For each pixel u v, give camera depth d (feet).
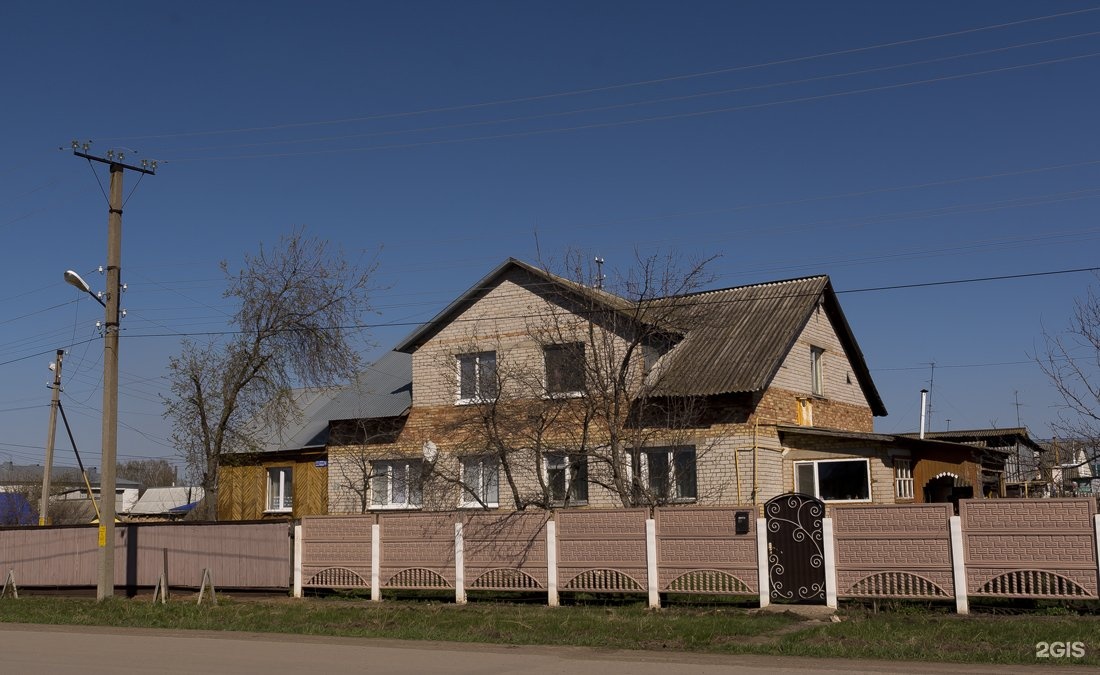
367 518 66.85
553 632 50.24
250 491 104.68
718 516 56.90
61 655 46.19
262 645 49.11
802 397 88.17
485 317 90.02
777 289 91.71
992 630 45.14
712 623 50.37
